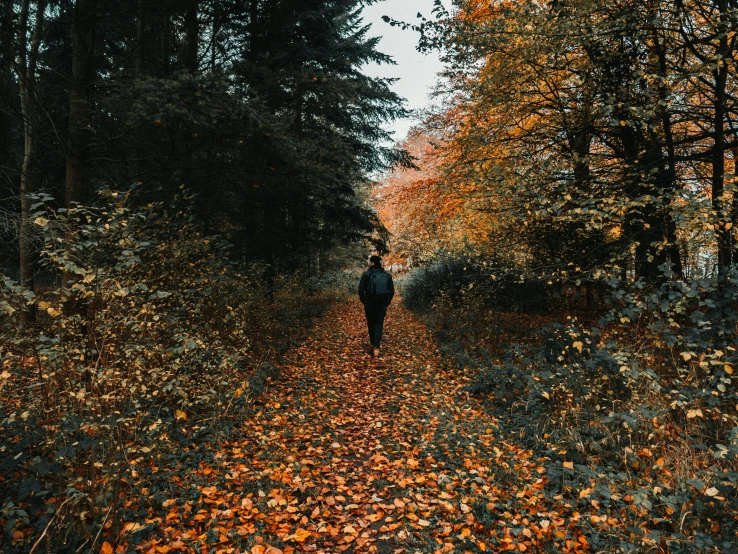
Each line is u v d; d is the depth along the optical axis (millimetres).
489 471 3877
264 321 8055
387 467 4156
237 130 7133
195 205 8969
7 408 3814
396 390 6512
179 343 4270
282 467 3992
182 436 4301
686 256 6258
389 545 3070
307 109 12094
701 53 6750
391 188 15656
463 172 8070
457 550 2912
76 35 6359
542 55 6676
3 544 2668
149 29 10344
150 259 5402
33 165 8789
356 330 12250
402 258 27125
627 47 6785
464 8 8953
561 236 8367
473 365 7176
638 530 2738
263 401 5668
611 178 6875
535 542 2922
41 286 10344
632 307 4230
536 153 7953
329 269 25531
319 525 3230
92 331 3695
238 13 10766
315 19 11453
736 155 8125
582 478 3590
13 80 8633
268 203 11539
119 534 2867
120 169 8625
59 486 2893
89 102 6461
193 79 5984
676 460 3488
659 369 4590
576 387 4680
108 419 3121
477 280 10531
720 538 2676
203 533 3062
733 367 3732
